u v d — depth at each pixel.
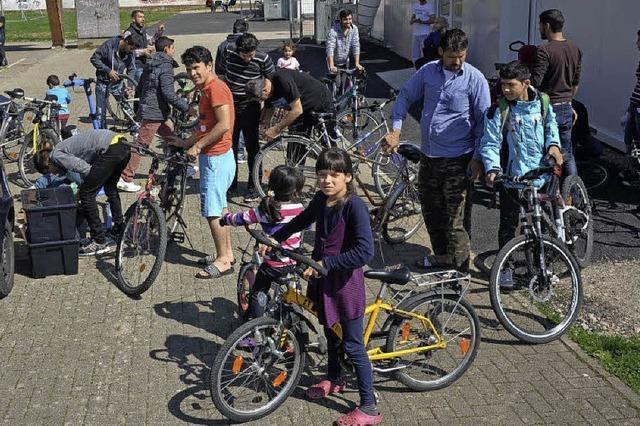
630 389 4.76
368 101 13.66
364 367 4.36
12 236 6.45
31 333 5.53
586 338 5.38
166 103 8.99
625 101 9.69
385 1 20.22
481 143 5.80
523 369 5.01
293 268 4.43
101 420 4.48
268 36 26.56
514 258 5.71
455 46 5.80
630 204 8.06
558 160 5.79
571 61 7.32
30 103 10.46
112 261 6.82
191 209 8.23
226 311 5.86
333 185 4.15
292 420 4.48
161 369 5.04
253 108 8.25
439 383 4.77
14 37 30.52
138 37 12.31
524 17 12.41
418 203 7.26
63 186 6.51
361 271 4.36
